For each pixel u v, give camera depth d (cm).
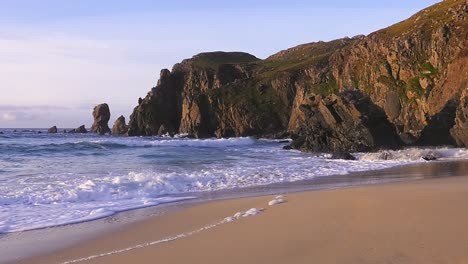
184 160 3212
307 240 785
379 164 2912
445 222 845
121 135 13038
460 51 6225
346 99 4238
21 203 1427
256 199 1422
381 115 4219
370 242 736
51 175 2122
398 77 7756
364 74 8719
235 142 6462
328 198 1277
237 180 2023
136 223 1110
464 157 3378
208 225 1030
